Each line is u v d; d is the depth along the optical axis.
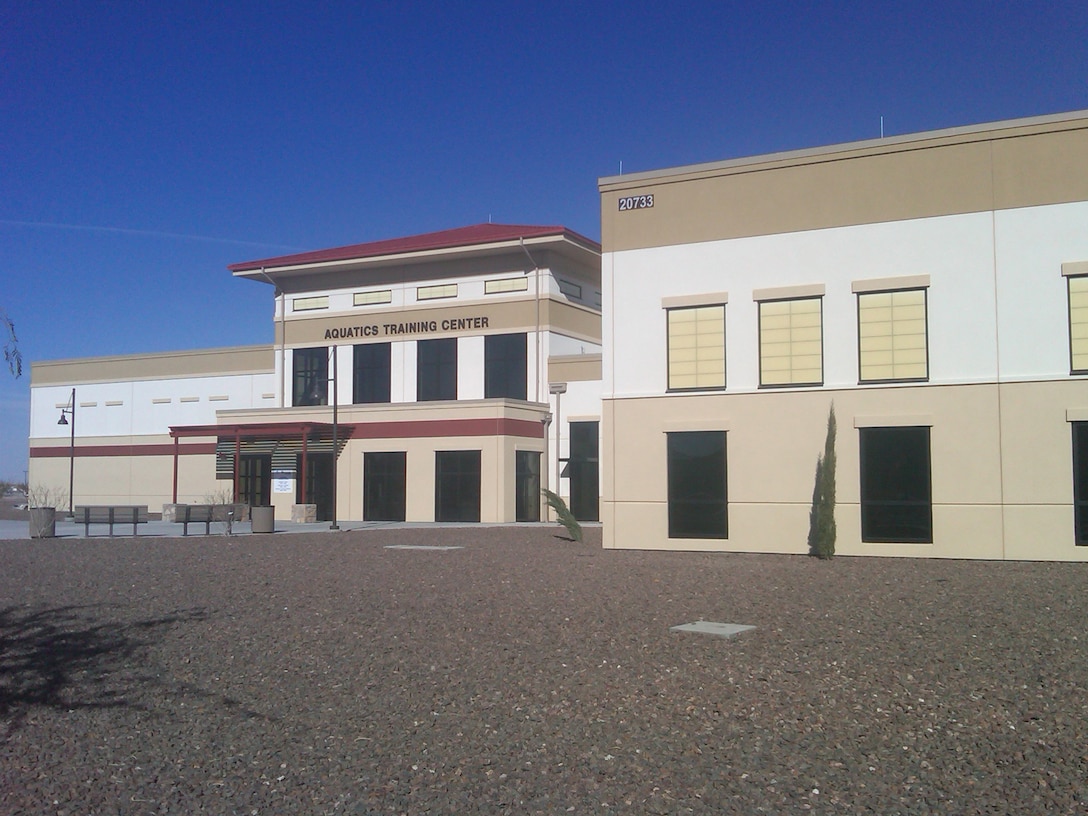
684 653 10.62
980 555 21.00
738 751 7.30
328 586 16.12
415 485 39.72
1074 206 20.78
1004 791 6.38
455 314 42.72
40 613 13.19
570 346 42.66
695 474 23.50
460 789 6.62
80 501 54.69
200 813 6.27
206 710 8.66
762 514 22.81
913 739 7.50
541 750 7.41
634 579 17.14
